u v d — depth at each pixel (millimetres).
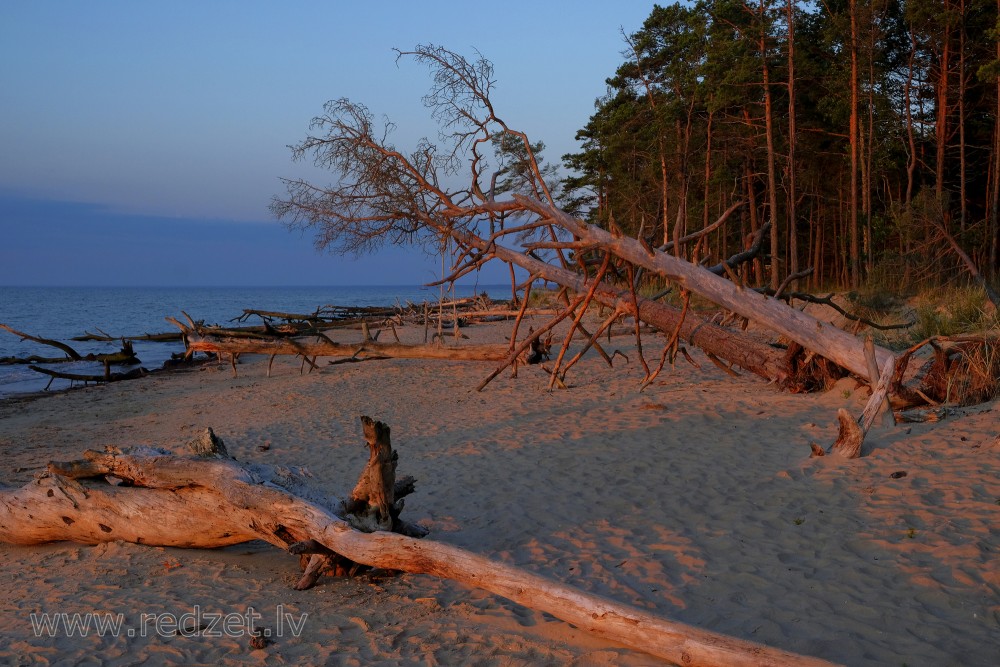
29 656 4469
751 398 11117
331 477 8844
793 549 5488
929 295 19000
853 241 29016
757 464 7695
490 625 4660
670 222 39625
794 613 4504
